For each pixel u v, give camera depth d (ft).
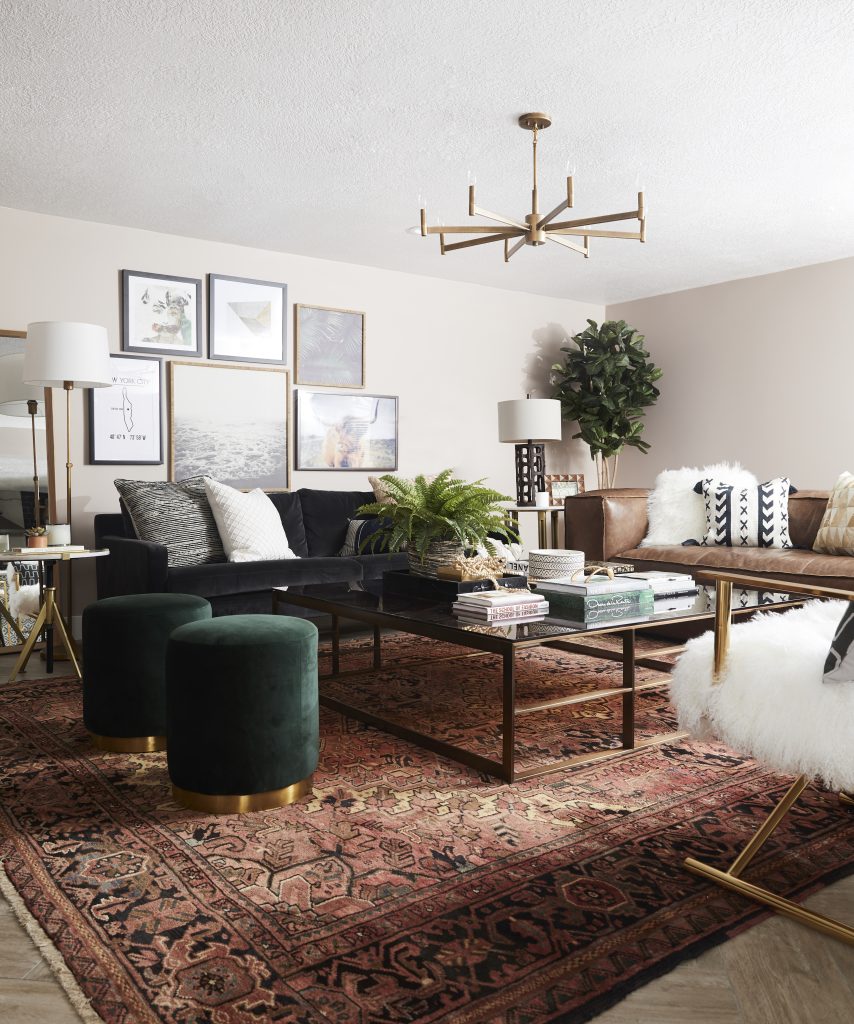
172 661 7.27
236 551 14.32
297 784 7.43
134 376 16.38
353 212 15.46
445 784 7.85
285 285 18.31
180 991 4.61
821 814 7.09
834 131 11.87
